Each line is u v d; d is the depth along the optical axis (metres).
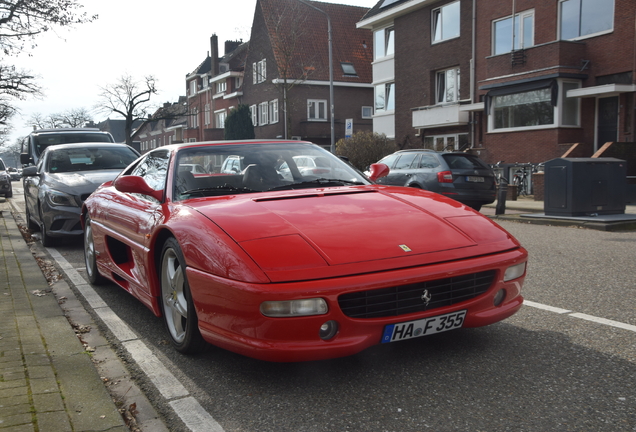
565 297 4.77
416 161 13.02
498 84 20.53
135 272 4.38
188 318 3.30
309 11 42.22
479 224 3.42
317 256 2.85
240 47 56.88
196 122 65.50
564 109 18.53
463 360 3.28
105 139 11.85
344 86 41.47
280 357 2.71
